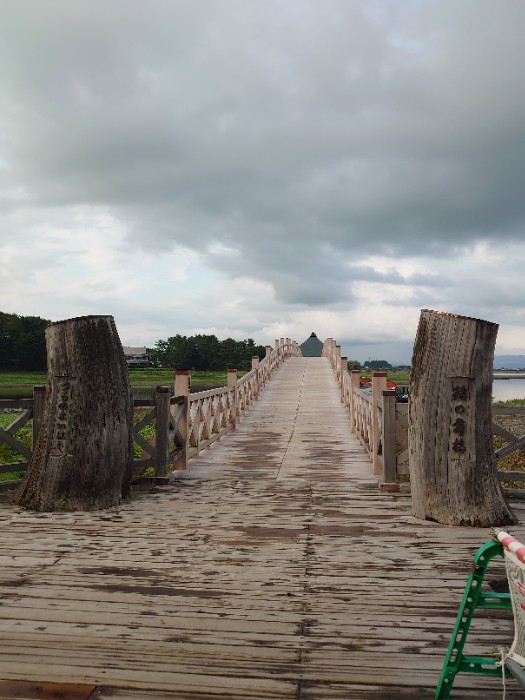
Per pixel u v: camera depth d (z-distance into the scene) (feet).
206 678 8.11
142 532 15.51
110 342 18.71
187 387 25.41
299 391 64.08
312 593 11.29
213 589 11.46
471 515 16.39
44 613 10.25
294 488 21.42
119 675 8.16
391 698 7.65
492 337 17.15
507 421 53.98
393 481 21.13
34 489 18.12
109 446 18.39
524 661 6.73
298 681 8.05
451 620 10.07
